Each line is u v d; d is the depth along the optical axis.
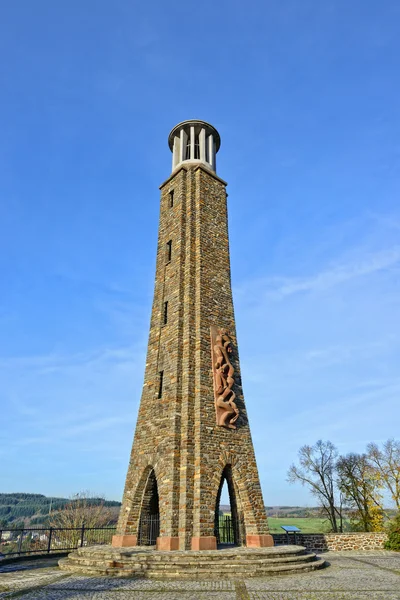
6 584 13.90
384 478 45.47
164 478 20.11
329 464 49.12
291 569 16.47
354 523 46.91
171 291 25.59
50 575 15.88
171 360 23.11
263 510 21.36
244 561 16.20
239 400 23.70
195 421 21.33
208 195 28.98
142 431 22.91
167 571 15.35
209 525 19.02
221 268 27.17
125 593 12.11
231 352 24.61
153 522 21.59
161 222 29.64
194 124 32.59
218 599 11.21
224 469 22.22
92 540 31.03
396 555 24.28
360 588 12.92
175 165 31.97
